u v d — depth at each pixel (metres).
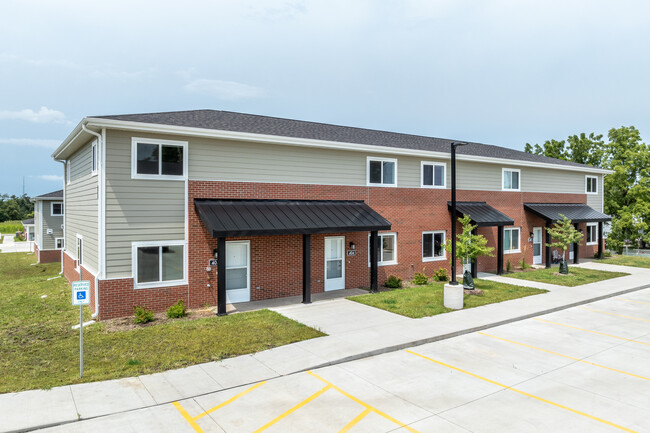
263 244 16.11
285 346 10.76
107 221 13.23
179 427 6.94
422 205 20.95
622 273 22.98
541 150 50.09
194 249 14.69
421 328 12.40
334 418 7.27
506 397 8.14
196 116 17.25
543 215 24.56
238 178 15.62
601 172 30.72
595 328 12.96
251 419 7.22
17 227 82.00
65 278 21.83
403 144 21.80
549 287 19.00
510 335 12.21
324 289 17.69
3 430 6.70
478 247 17.44
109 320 13.09
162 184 14.13
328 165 17.88
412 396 8.16
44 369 9.32
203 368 9.37
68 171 21.44
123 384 8.53
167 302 14.20
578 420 7.24
